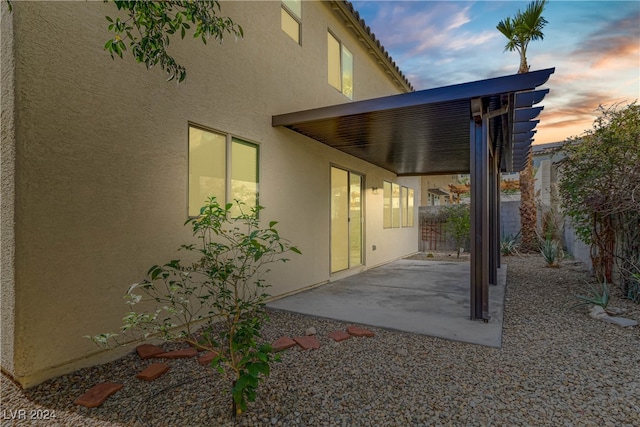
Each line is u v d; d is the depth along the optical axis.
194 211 4.24
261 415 2.33
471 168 4.48
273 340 3.79
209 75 4.45
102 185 3.22
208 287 4.23
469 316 4.59
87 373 2.98
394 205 11.20
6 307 2.69
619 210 5.48
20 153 2.65
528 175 12.15
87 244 3.09
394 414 2.35
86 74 3.11
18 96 2.64
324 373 2.97
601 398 2.53
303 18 6.52
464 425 2.22
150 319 2.60
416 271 8.73
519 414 2.33
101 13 3.25
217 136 4.62
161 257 3.77
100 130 3.22
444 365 3.12
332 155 7.32
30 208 2.70
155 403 2.50
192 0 2.63
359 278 7.67
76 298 3.01
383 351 3.47
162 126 3.82
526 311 4.91
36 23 2.77
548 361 3.20
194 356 3.36
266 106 5.46
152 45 2.59
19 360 2.64
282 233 5.76
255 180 5.27
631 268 5.36
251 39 5.20
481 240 4.40
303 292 6.16
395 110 4.68
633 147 5.32
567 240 11.26
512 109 4.54
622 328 4.12
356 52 8.66
